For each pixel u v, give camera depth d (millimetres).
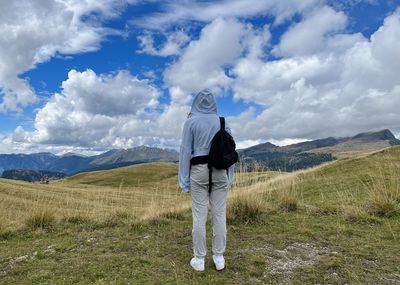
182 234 6961
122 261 5379
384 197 8359
